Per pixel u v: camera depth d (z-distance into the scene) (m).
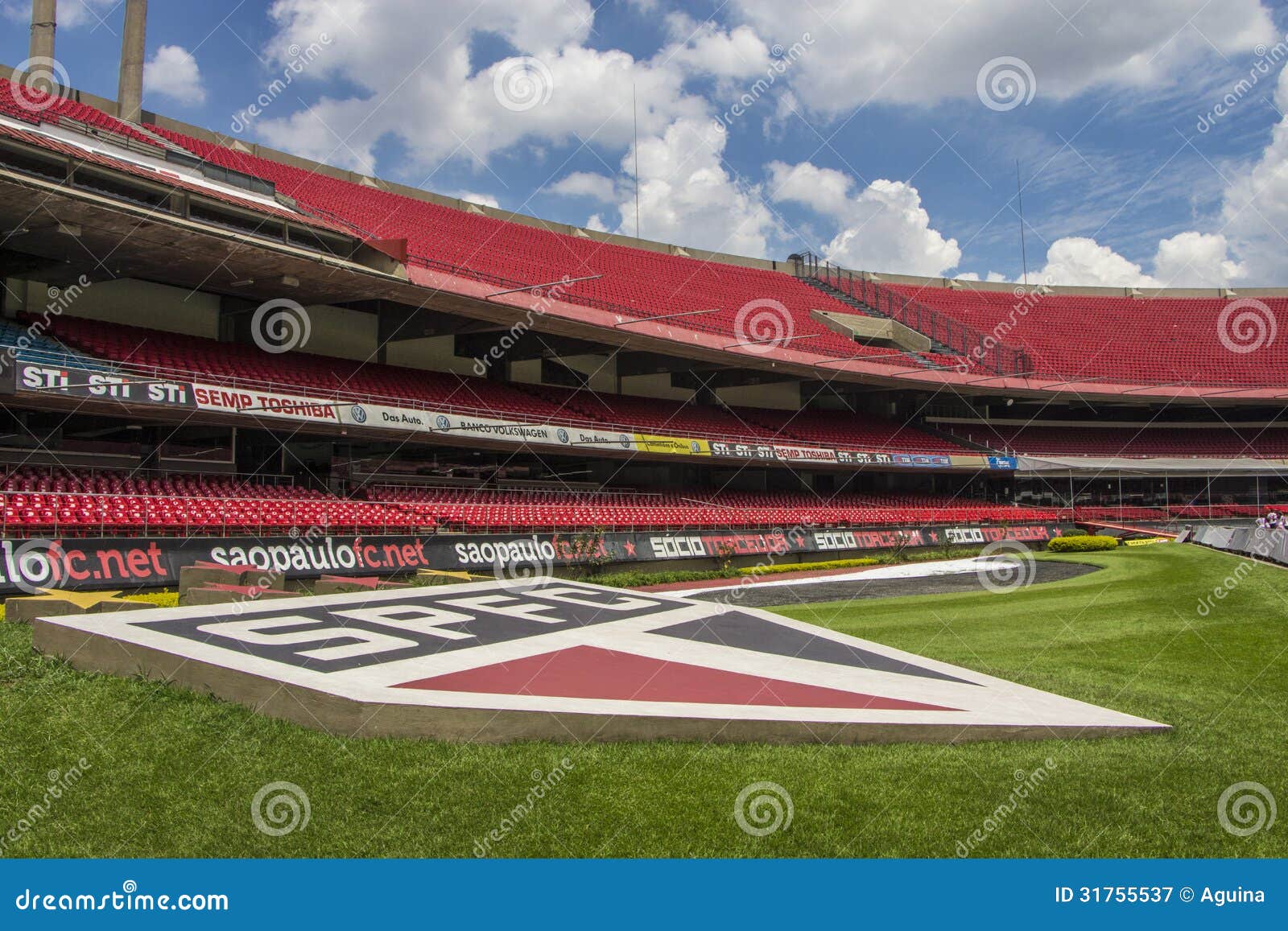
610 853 5.55
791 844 5.69
